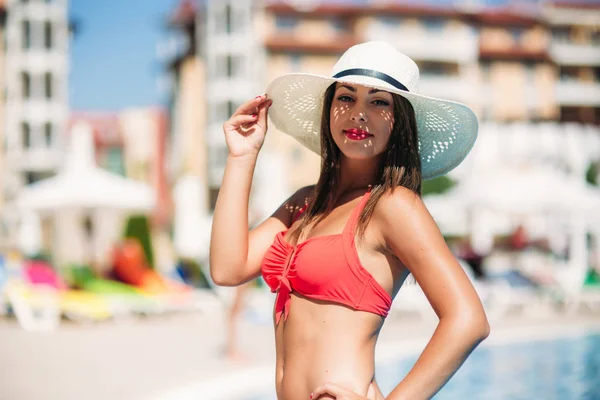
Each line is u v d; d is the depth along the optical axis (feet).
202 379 24.52
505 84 171.42
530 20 172.24
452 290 6.97
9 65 151.02
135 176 178.09
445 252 7.16
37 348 33.06
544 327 41.60
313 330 7.55
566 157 73.72
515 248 68.33
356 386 7.32
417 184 7.76
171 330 40.73
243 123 8.56
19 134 151.33
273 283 8.09
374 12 160.15
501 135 72.38
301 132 9.35
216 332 39.63
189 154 167.53
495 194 60.49
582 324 43.21
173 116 180.14
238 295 29.76
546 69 173.37
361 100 7.86
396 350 32.63
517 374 28.25
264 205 98.07
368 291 7.43
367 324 7.45
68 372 26.43
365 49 8.04
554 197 59.82
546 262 67.05
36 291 43.47
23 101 152.56
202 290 54.44
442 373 6.75
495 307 50.55
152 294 48.32
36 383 24.08
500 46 172.04
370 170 8.13
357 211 7.57
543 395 24.11
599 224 78.95
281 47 156.56
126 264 49.88
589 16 177.68
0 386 23.50
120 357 30.25
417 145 7.93
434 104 8.04
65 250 63.10
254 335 38.19
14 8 150.82
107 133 177.58
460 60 165.37
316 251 7.55
